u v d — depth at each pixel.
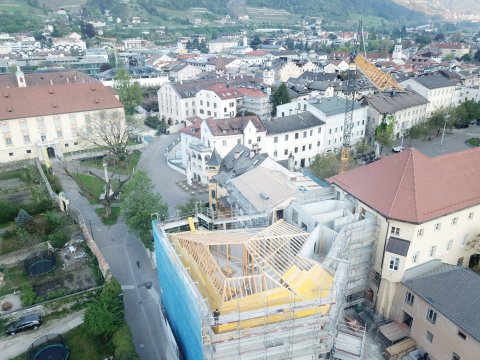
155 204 64.25
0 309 51.06
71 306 52.81
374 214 48.50
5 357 45.91
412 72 176.25
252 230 47.31
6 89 100.44
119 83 150.75
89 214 77.56
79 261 60.94
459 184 50.03
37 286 55.56
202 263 39.75
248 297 35.62
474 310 40.31
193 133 99.31
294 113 115.25
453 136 127.19
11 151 99.25
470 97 144.62
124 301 54.94
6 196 80.69
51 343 47.34
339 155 99.12
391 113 115.56
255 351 34.62
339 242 42.94
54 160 103.06
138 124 134.75
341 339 41.53
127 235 70.88
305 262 40.19
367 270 50.38
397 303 48.44
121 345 43.88
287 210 53.84
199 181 95.12
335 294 36.09
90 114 106.94
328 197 56.34
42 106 101.50
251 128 93.38
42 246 62.94
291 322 34.66
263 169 63.19
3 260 59.91
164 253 44.31
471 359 39.00
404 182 47.91
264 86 157.25
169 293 45.88
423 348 44.97
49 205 74.62
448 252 50.72
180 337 43.47
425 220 45.00
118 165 103.38
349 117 107.44
